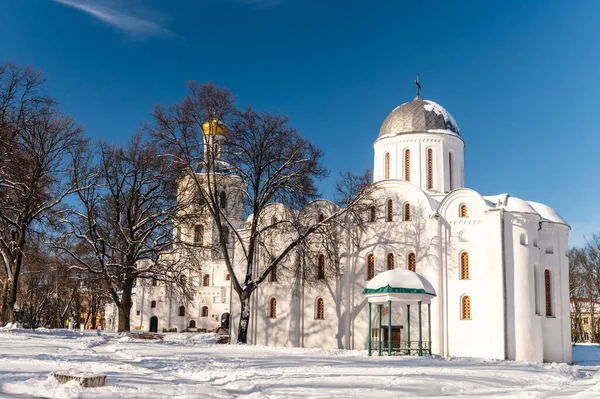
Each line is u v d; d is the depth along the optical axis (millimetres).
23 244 45188
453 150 52781
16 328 44375
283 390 19156
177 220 49406
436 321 43781
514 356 41625
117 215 48594
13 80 41469
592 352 51594
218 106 42594
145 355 30016
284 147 43844
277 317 48906
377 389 19719
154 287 89188
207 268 89562
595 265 72312
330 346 47031
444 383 21828
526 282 42594
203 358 28953
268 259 49219
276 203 45844
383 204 47438
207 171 43562
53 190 46156
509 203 44812
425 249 45344
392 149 52938
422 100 55062
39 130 44125
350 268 47531
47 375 19422
